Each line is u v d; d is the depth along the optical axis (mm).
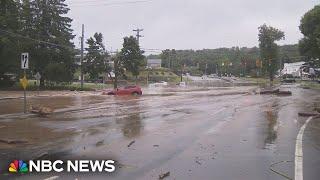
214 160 12031
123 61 105938
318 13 84938
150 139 16078
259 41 119938
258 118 24109
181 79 132500
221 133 17719
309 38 87125
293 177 10062
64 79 76000
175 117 24750
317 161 11891
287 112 28156
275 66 120188
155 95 52719
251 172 10555
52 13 76750
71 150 13727
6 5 67562
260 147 14227
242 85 93938
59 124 21469
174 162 11758
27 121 23031
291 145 14641
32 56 74125
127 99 43719
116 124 21328
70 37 78812
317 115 25531
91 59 86562
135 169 10867
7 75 75750
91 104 36281
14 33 69188
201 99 43156
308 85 85812
